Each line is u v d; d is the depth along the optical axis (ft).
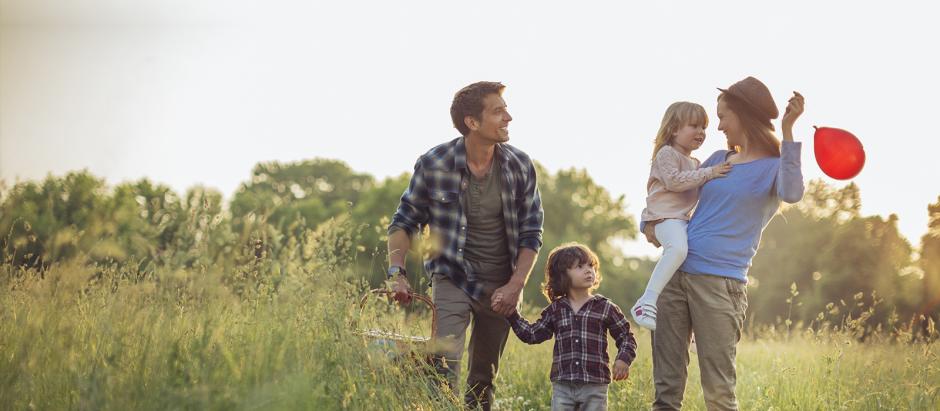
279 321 13.42
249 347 12.62
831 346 20.74
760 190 15.01
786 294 89.71
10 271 14.30
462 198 17.13
